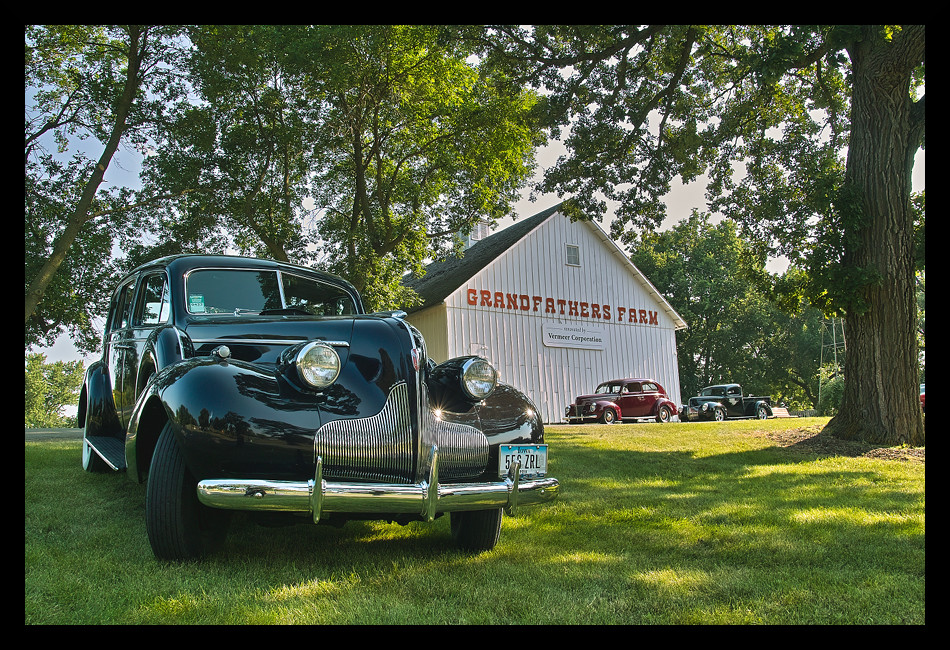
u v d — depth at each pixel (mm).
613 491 5820
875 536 3926
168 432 3049
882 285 9875
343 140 18609
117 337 5242
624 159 13828
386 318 3477
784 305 11750
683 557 3488
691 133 13156
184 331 3875
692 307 43125
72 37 16875
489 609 2590
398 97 18000
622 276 27578
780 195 11062
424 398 3174
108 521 3900
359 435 2969
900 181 10086
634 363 27266
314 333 3465
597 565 3297
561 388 24781
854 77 10594
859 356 10109
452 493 3041
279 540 3709
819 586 2910
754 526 4277
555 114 13383
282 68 15953
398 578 2994
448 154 18906
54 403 73500
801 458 8492
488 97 18109
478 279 23469
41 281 15352
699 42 13219
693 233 42781
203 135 17000
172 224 18641
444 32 13398
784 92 13641
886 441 9523
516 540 3889
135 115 17250
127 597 2551
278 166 19016
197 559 3062
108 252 20109
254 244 20125
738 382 43344
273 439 2801
